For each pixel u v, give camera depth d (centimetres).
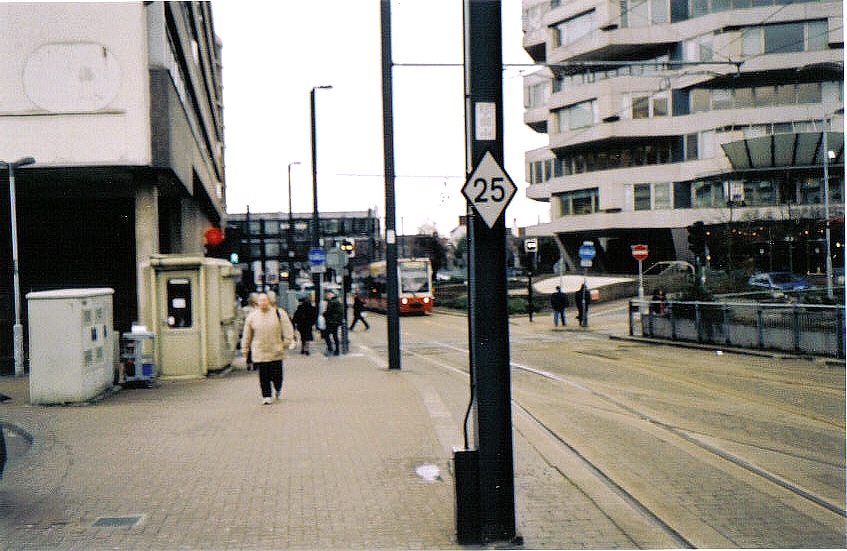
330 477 755
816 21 5034
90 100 1784
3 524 618
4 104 1781
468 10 593
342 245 2488
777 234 4356
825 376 1537
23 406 1191
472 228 602
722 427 1048
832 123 5103
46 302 1191
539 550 561
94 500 682
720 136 5338
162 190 2330
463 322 4159
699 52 5378
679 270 5331
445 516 637
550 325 3547
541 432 1009
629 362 1903
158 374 1681
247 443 910
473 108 588
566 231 6262
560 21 6178
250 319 1226
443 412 1119
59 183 2009
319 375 1711
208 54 4259
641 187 5775
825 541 595
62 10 1780
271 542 575
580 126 5978
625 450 908
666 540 587
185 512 648
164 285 1692
